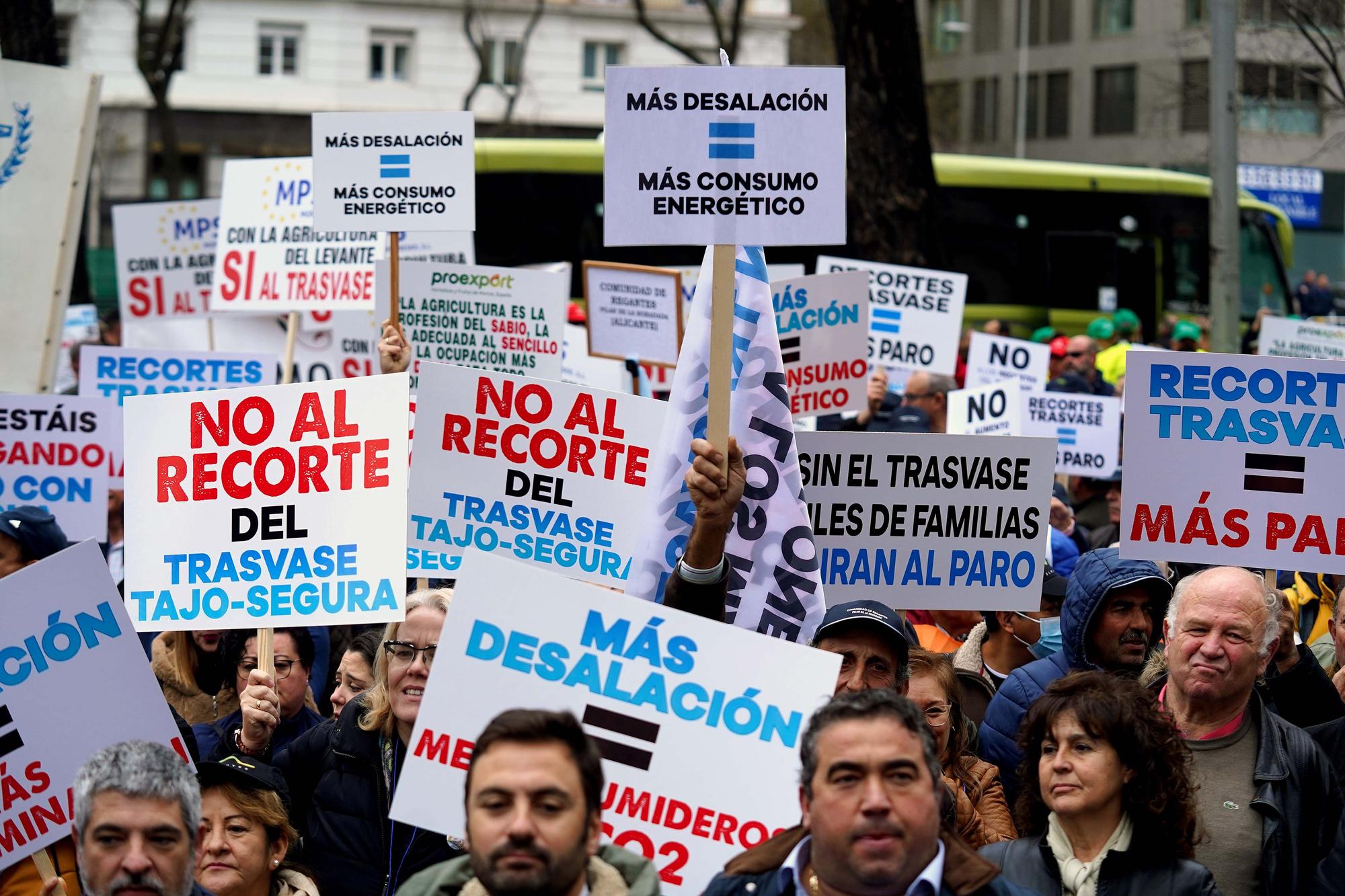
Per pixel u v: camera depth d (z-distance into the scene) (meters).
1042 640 7.70
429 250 13.62
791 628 6.18
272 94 52.72
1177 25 56.56
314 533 6.12
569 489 6.75
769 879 4.32
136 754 4.36
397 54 54.47
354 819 5.86
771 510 6.21
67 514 9.02
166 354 10.90
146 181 50.53
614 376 13.16
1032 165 28.95
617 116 5.66
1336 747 5.95
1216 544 6.84
